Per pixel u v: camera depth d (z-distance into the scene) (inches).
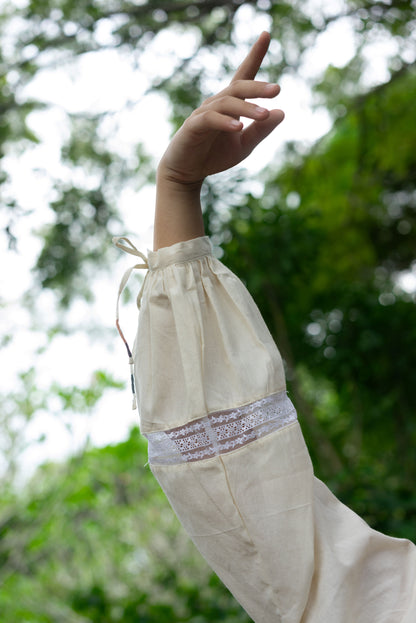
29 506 227.1
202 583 214.4
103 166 184.9
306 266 186.9
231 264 172.6
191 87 174.6
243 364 36.2
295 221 182.1
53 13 176.7
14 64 180.1
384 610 34.4
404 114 246.5
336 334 195.6
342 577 33.7
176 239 38.4
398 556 35.8
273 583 34.4
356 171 268.1
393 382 196.4
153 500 258.1
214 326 37.2
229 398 35.9
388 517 140.3
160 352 37.0
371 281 230.5
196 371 35.8
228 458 35.0
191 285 37.2
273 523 34.3
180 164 37.2
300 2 177.5
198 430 35.6
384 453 210.8
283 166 272.1
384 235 313.4
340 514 36.8
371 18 180.1
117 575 245.3
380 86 221.6
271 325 187.5
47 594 238.4
